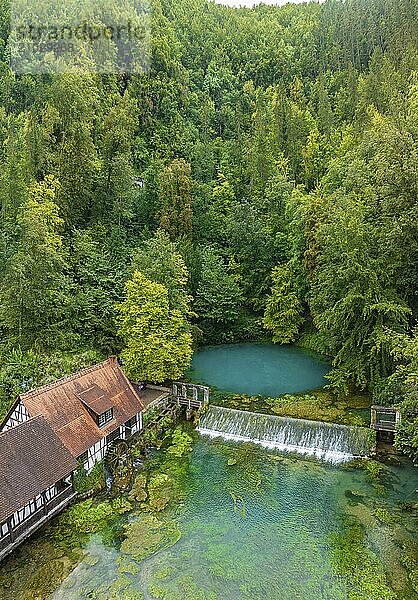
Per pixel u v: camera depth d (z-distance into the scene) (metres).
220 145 87.19
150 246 50.84
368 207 43.12
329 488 31.94
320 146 75.69
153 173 70.94
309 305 55.16
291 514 29.61
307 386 46.09
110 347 47.12
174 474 33.69
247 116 94.81
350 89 83.69
